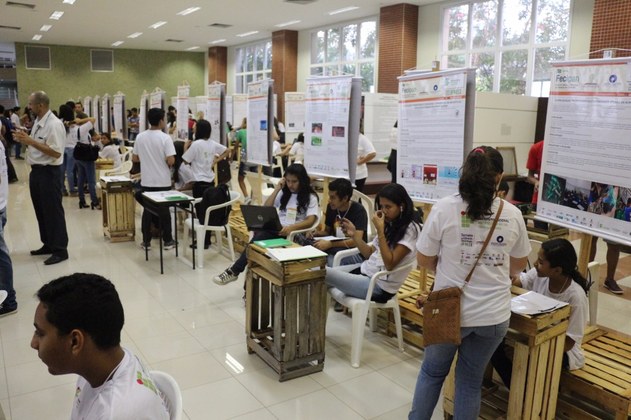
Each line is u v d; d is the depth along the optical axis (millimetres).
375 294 3086
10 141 10781
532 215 4336
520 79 9711
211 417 2510
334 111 4031
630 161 2291
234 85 19078
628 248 4539
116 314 1114
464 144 3035
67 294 1076
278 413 2561
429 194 3270
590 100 2447
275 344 2898
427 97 3203
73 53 19203
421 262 2068
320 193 5363
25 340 3316
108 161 8555
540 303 2271
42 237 5156
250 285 3125
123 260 5133
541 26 9234
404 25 11180
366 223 3834
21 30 15648
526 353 2166
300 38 15195
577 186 2543
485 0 10070
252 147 5426
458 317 1924
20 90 18656
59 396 2686
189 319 3717
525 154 6566
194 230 4949
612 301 4262
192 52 20766
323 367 3027
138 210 7645
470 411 2047
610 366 2447
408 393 2783
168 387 1382
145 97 8562
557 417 2518
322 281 2910
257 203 5582
